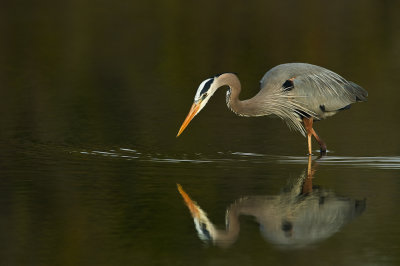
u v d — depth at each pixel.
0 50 26.61
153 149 14.29
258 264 8.41
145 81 21.64
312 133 14.38
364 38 28.00
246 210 10.45
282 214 10.20
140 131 15.80
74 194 11.20
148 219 10.02
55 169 12.66
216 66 23.58
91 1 38.25
